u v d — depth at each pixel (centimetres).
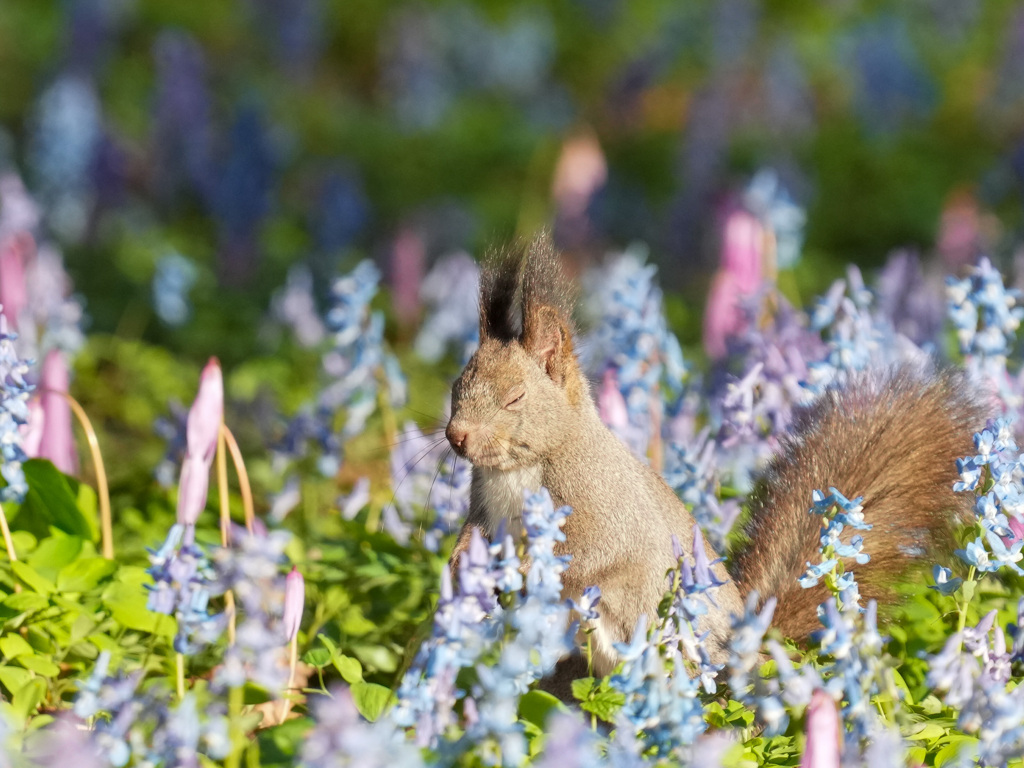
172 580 614
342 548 945
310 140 3388
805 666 620
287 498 1077
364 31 4072
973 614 834
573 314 945
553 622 652
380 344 1077
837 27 4044
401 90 3616
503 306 843
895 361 970
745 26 3716
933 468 873
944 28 4062
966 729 627
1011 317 930
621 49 3997
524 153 3284
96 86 3244
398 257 1914
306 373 1669
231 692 602
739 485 1004
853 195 2961
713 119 2606
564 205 2167
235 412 1390
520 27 3831
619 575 808
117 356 1605
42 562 851
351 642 849
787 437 923
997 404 913
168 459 1096
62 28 3497
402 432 1032
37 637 776
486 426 795
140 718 567
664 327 1056
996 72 3591
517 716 662
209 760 618
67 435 991
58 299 1323
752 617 608
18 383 810
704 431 950
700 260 2283
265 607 622
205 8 4072
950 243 2023
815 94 3725
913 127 3400
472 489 840
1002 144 3394
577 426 819
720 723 704
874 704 678
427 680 601
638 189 2653
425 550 948
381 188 3078
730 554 903
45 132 2341
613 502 811
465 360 1169
